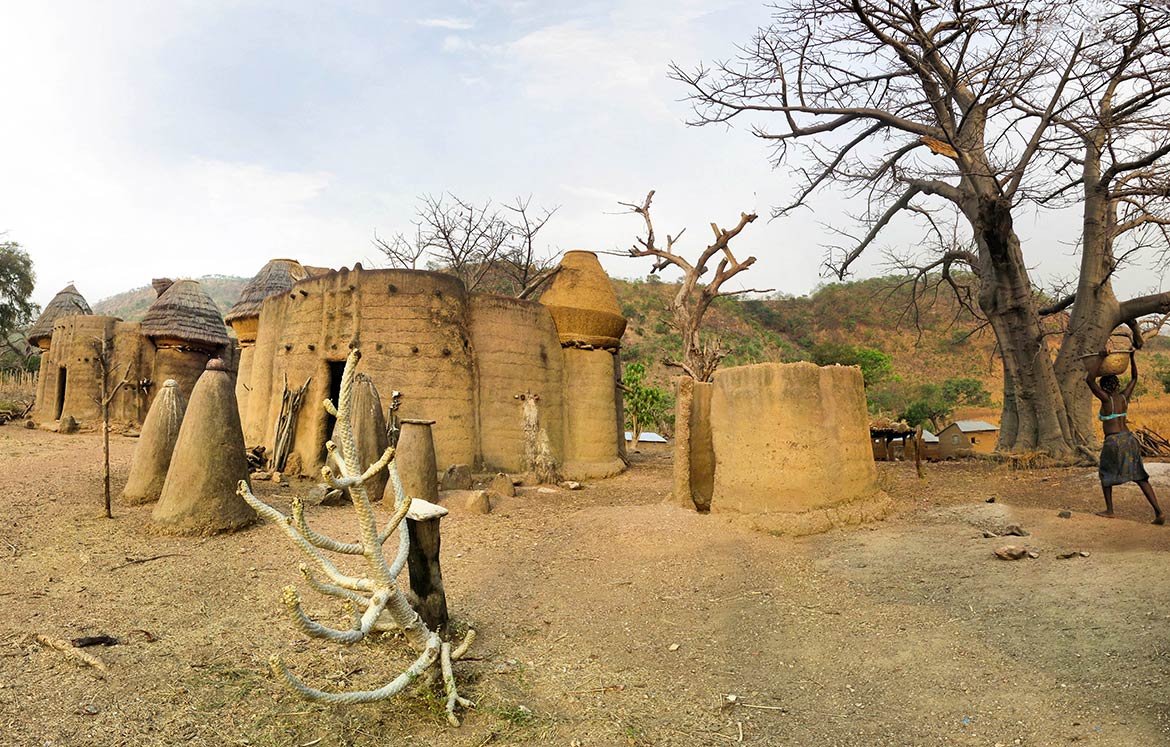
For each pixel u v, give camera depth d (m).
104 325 19.77
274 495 10.30
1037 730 3.32
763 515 8.01
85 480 10.18
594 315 15.50
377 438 10.20
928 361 67.56
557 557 7.37
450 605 5.73
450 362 12.77
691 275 17.95
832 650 4.64
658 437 28.08
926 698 3.79
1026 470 13.25
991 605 5.12
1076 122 13.95
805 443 8.09
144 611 5.25
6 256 32.91
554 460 13.36
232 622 5.07
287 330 13.41
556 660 4.61
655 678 4.29
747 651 4.72
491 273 32.75
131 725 3.42
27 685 3.84
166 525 7.50
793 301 85.56
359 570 6.52
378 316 12.56
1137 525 7.11
